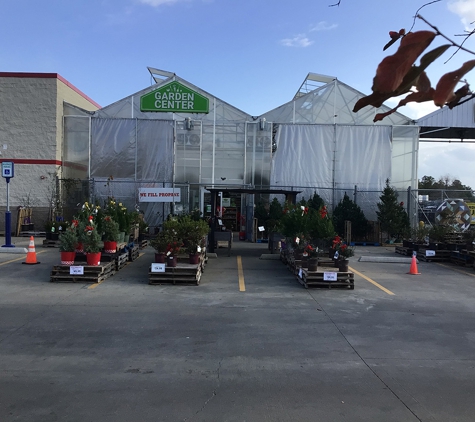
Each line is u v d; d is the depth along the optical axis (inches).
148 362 207.3
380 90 49.3
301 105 893.8
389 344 237.3
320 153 885.8
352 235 800.9
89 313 292.4
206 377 190.4
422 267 526.3
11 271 445.7
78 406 162.6
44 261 513.0
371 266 527.8
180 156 879.1
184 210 839.1
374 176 885.8
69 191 853.2
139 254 601.6
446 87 48.4
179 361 208.8
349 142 889.5
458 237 587.2
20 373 193.2
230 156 881.5
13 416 154.3
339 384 184.2
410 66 48.1
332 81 896.3
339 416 156.3
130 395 172.1
